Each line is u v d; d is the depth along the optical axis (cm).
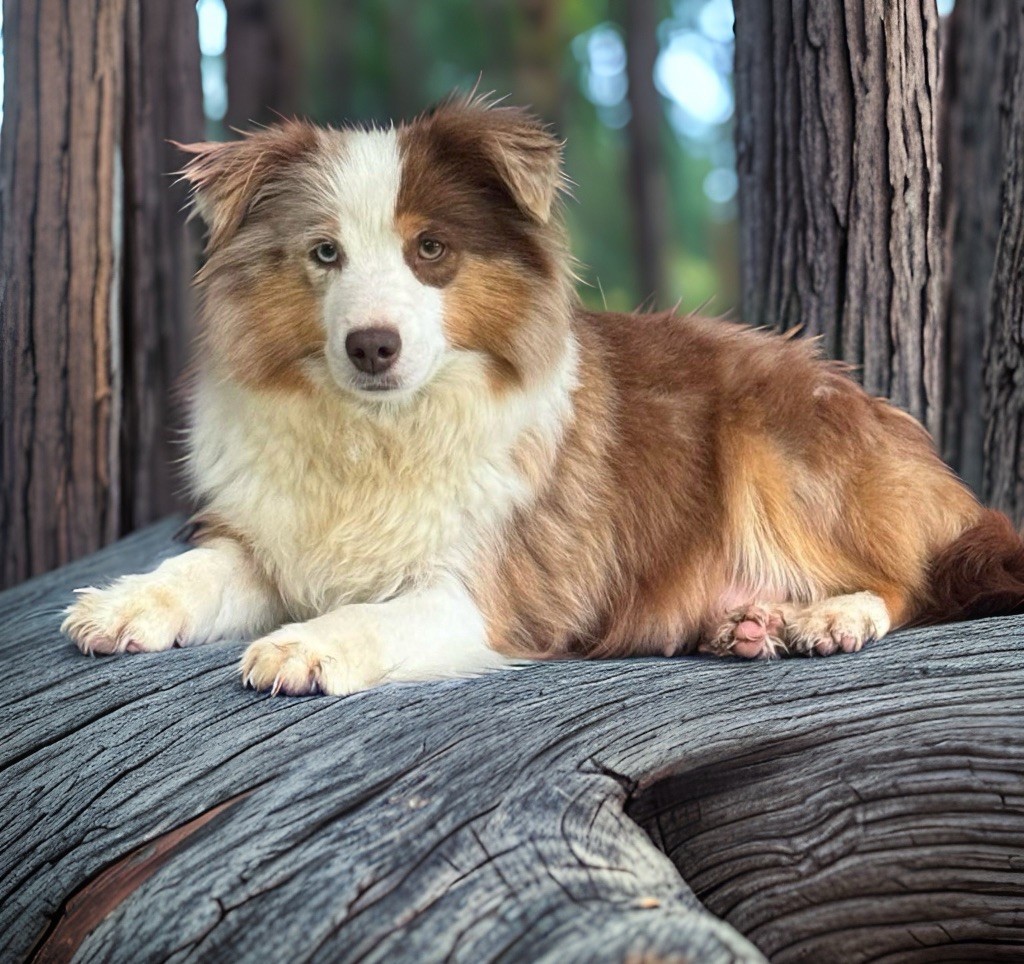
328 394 132
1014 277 155
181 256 182
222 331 133
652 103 392
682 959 97
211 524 139
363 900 105
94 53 168
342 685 123
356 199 130
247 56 325
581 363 139
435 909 104
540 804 110
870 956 115
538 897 103
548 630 135
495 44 471
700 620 140
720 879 116
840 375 144
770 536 139
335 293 129
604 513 137
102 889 112
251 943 105
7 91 168
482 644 131
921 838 114
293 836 110
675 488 139
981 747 114
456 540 133
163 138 179
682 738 116
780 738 116
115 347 173
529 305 133
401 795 111
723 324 147
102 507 173
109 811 115
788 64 153
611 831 109
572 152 532
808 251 154
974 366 167
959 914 114
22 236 168
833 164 152
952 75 168
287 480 134
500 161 131
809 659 127
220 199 132
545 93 423
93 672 127
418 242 130
